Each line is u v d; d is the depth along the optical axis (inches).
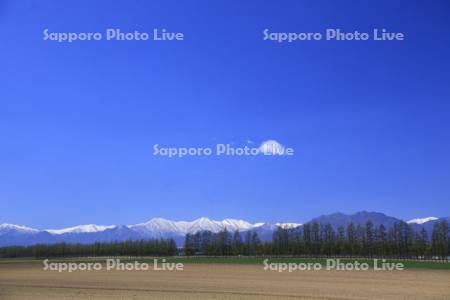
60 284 2546.8
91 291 2156.7
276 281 2630.4
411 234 5615.2
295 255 6289.4
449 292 2042.3
